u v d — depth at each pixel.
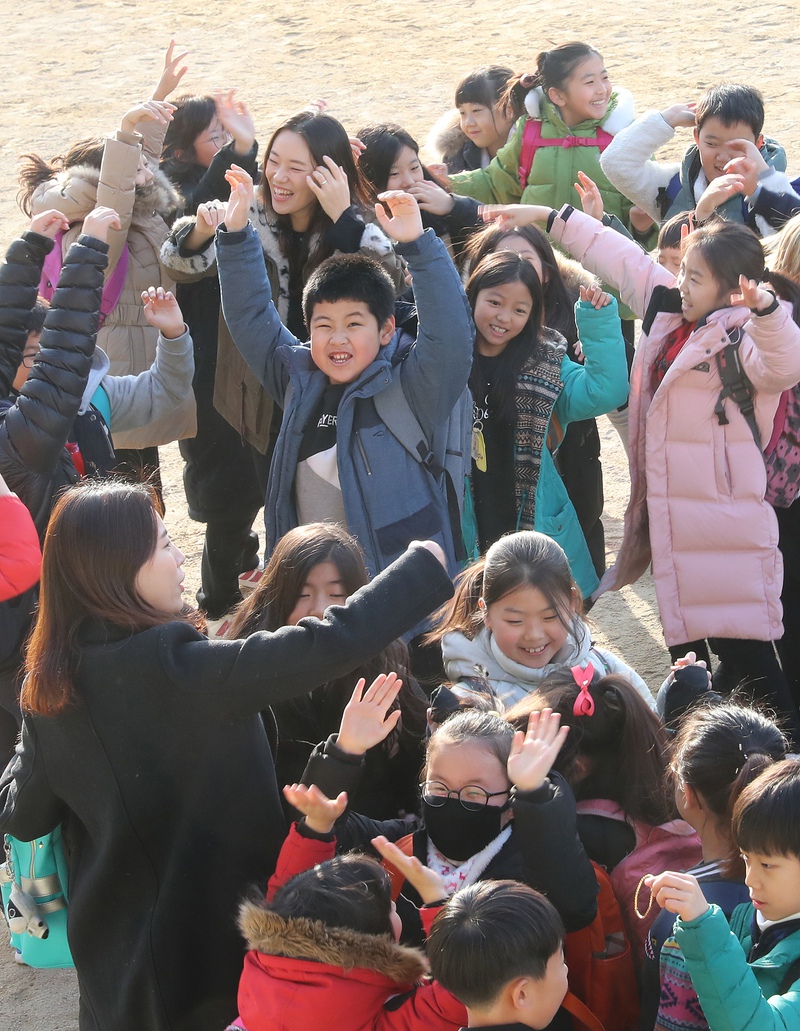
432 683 4.36
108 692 2.78
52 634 2.83
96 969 3.02
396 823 3.39
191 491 6.21
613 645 6.15
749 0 16.75
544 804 2.76
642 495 4.94
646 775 3.33
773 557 4.66
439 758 3.04
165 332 4.82
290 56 17.14
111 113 15.77
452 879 3.01
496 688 3.81
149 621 2.82
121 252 5.51
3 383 4.15
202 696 2.73
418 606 2.81
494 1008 2.49
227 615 6.54
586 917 2.88
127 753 2.80
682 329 4.69
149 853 2.89
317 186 4.87
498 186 7.46
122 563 2.80
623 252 5.21
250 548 6.57
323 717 3.57
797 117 12.70
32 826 3.09
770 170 5.80
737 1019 2.48
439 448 4.43
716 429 4.57
